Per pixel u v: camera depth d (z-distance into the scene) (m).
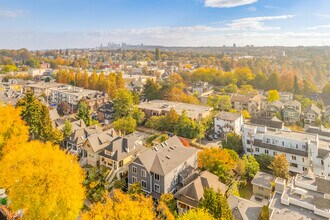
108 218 28.47
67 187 29.61
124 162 50.69
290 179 45.75
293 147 54.47
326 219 31.70
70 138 59.56
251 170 49.84
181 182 45.78
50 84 130.62
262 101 101.06
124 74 184.75
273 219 31.94
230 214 32.91
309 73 167.75
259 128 60.84
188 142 65.81
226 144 61.59
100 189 44.66
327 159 50.31
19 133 41.44
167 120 73.25
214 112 85.56
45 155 31.80
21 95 104.06
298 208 34.19
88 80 130.75
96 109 100.75
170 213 35.09
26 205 27.70
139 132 74.44
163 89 101.25
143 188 44.41
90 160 53.50
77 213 30.16
